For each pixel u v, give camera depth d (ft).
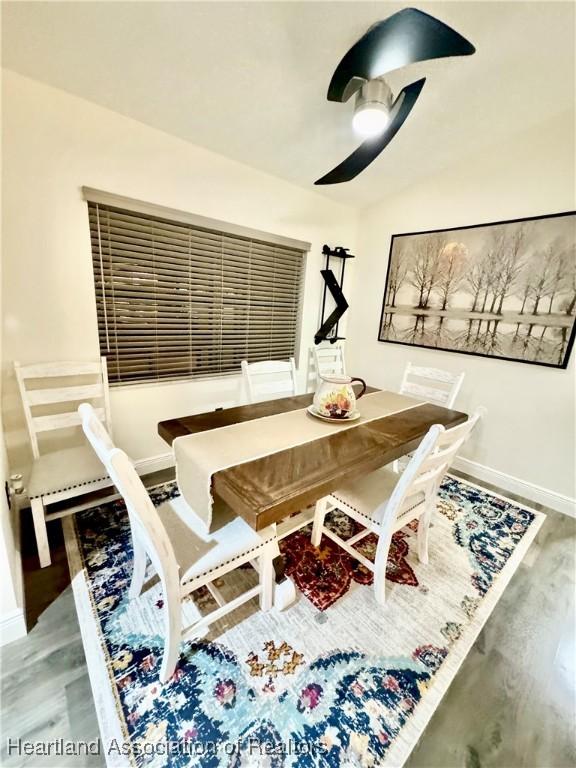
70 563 5.35
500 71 5.71
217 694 3.70
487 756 3.32
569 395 7.46
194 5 4.28
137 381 7.59
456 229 8.70
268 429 5.17
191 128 6.66
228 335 8.92
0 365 5.75
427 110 6.65
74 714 3.48
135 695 3.66
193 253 7.75
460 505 7.66
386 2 4.36
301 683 3.85
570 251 7.04
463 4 4.54
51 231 5.90
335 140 7.16
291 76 5.43
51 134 5.61
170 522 4.35
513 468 8.45
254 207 8.52
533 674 4.12
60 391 6.04
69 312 6.35
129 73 5.27
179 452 4.49
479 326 8.63
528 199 7.52
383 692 3.81
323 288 10.92
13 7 4.11
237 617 4.60
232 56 5.02
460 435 4.46
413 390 7.95
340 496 5.28
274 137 7.00
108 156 6.20
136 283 7.07
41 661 3.95
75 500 6.91
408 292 10.05
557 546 6.42
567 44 5.20
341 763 3.20
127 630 4.34
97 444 3.00
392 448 4.71
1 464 4.53
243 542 4.10
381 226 10.56
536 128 7.21
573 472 7.55
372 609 4.84
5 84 5.10
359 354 11.82
